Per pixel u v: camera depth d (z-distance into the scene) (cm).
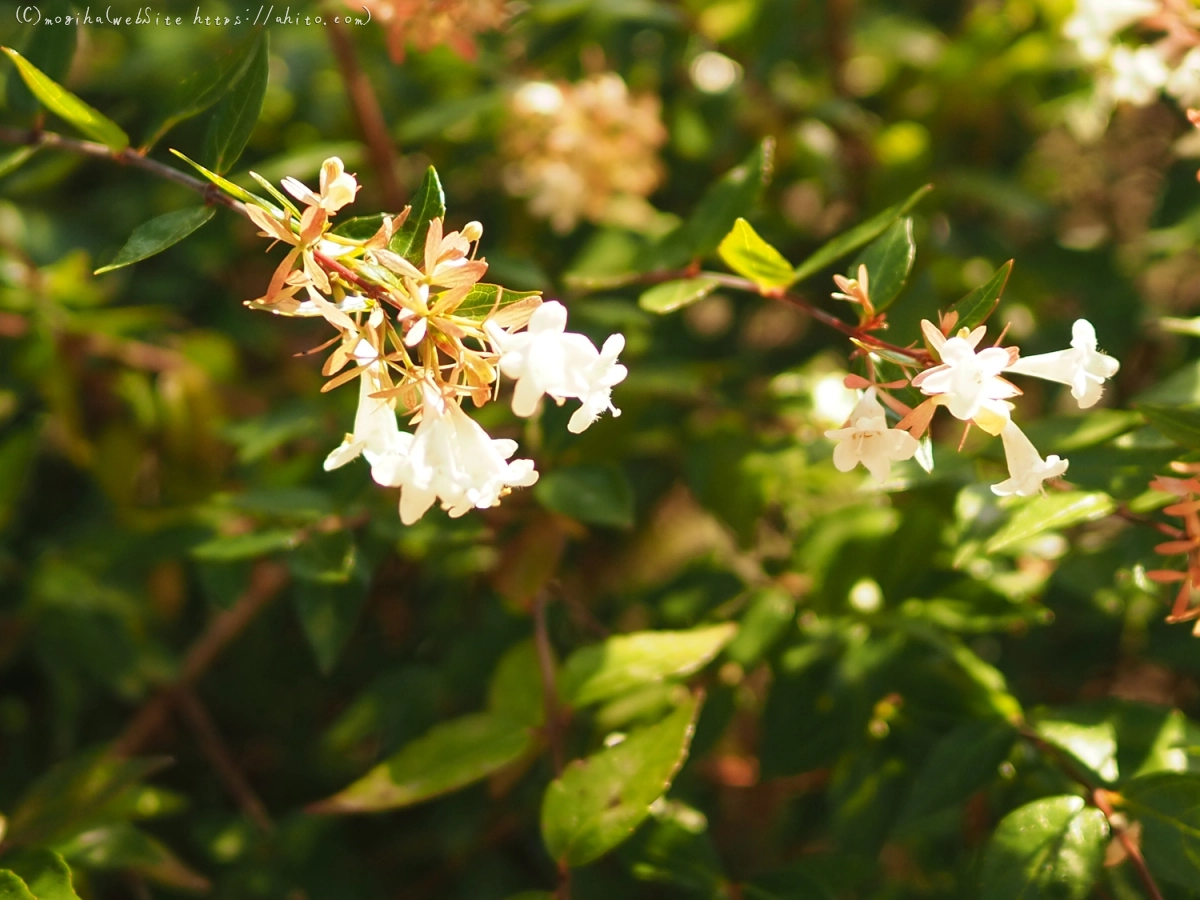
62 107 44
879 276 45
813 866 49
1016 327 64
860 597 54
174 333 70
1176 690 63
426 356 40
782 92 69
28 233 68
